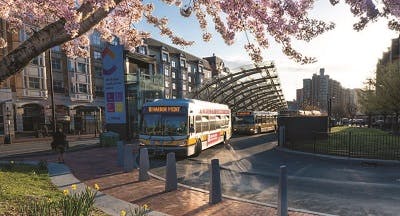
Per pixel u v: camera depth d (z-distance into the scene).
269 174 12.46
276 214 7.10
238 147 23.33
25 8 7.30
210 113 21.67
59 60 53.00
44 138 42.22
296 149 19.05
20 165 13.27
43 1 6.02
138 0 7.52
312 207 7.96
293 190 9.84
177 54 91.06
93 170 12.80
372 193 9.38
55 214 5.36
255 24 6.81
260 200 8.75
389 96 32.31
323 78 133.88
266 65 34.78
